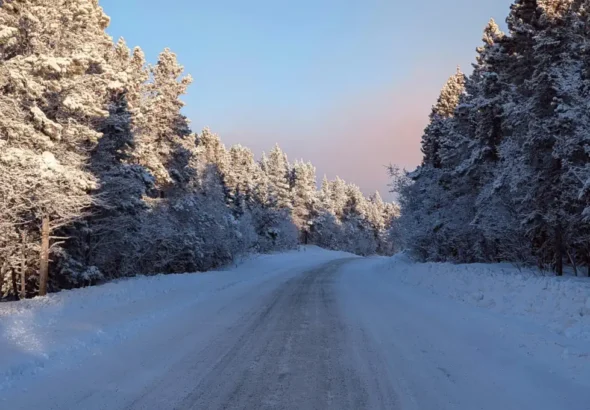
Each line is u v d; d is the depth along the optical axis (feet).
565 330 25.79
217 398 17.90
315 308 41.91
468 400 17.31
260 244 212.84
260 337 28.99
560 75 43.04
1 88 46.68
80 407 16.99
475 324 30.71
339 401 17.44
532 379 19.30
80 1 52.24
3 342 24.86
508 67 60.49
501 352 23.56
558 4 51.26
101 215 71.72
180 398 17.92
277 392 18.54
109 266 83.66
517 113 52.29
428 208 98.17
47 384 19.49
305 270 109.60
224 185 199.72
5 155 44.80
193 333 30.27
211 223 123.13
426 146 129.49
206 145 211.41
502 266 67.26
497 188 59.36
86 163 59.52
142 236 89.97
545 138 50.03
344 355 24.25
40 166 46.52
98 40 60.03
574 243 56.95
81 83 51.29
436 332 29.27
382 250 391.24
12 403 17.28
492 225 67.31
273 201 239.30
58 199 51.98
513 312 32.83
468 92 91.25
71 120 52.37
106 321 33.09
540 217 55.01
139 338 28.48
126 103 72.38
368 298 49.01
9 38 42.27
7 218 54.29
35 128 48.37
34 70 44.91
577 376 19.35
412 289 56.29
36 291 69.05
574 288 30.60
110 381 19.97
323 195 321.73
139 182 73.31
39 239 63.46
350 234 345.72
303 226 291.17
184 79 105.81
